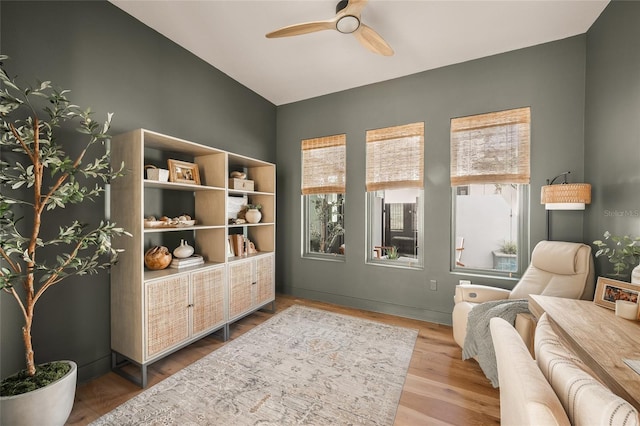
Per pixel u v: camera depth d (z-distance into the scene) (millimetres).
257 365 2137
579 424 607
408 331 2758
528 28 2373
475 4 2092
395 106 3240
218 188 2541
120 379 1978
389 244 3422
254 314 3203
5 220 1436
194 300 2264
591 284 1992
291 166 3926
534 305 1646
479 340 1938
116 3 2109
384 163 3297
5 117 1606
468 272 2957
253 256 2959
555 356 828
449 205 2971
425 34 2451
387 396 1784
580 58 2453
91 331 1993
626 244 1521
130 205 1952
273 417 1599
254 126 3596
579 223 2443
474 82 2854
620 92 1936
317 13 2215
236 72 3129
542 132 2590
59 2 1843
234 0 2072
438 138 3016
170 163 2293
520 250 2760
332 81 3332
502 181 2729
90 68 1994
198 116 2824
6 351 1623
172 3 2111
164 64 2494
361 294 3418
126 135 1973
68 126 1887
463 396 1787
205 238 2695
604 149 2127
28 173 1420
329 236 3797
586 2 2070
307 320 3027
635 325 1288
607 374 919
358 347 2422
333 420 1580
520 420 662
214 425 1538
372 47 2211
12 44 1653
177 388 1863
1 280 1294
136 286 1921
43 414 1356
